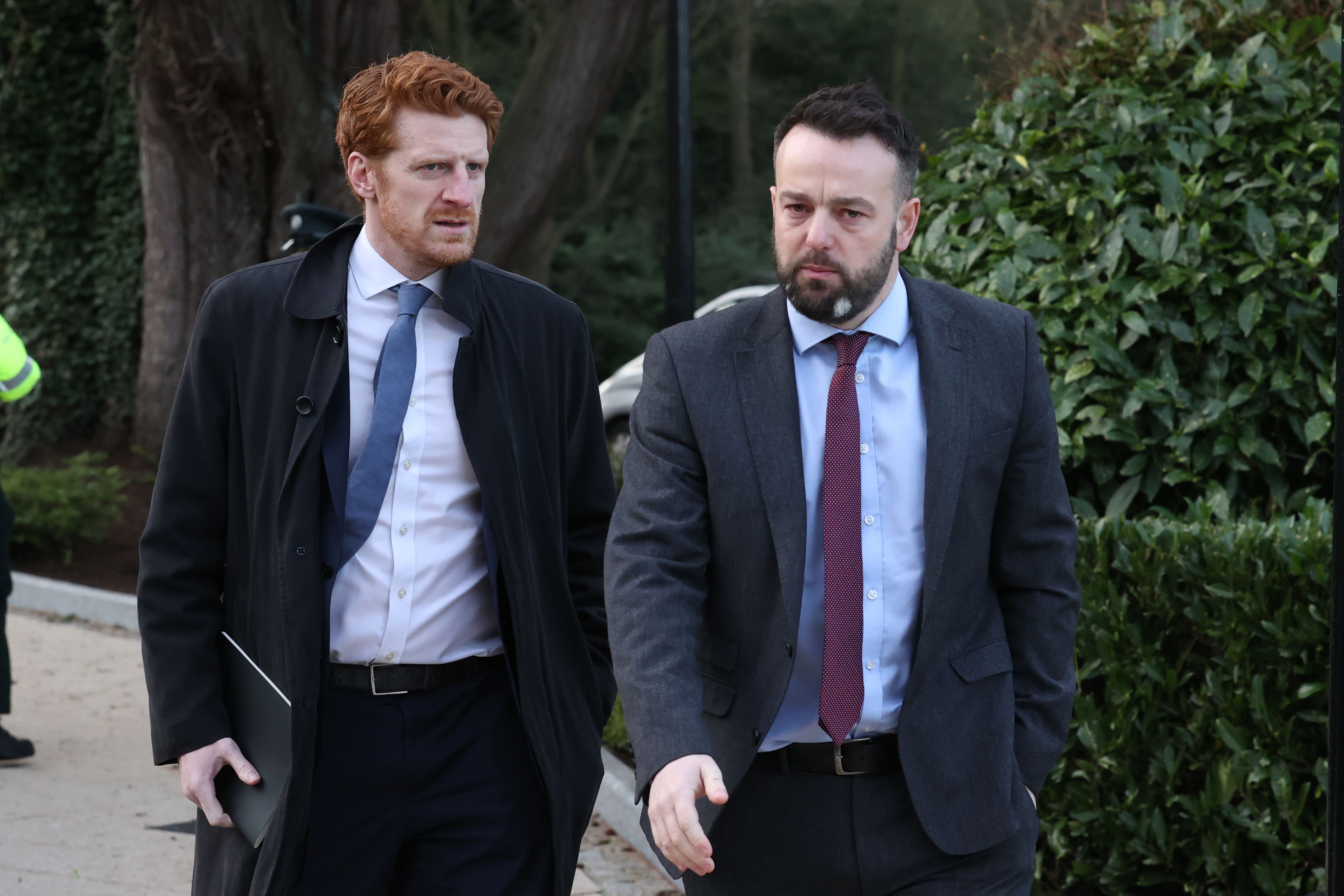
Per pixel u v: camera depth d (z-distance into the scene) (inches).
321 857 103.8
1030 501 99.5
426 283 107.1
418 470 105.3
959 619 97.0
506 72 991.0
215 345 105.1
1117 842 151.6
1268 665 143.5
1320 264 173.6
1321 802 142.5
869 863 96.3
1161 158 183.0
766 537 95.6
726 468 95.9
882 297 97.6
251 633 104.5
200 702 103.4
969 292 186.4
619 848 196.1
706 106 1061.1
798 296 92.8
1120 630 150.2
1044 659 99.8
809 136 91.3
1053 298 179.3
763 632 96.3
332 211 270.2
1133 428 173.3
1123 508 174.4
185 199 514.9
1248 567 144.0
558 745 108.8
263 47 478.9
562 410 114.0
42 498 420.2
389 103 101.3
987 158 194.7
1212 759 147.4
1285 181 176.4
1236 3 191.5
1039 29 229.8
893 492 96.3
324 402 102.7
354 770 103.8
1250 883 146.8
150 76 490.6
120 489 497.7
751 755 95.7
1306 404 174.2
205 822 107.7
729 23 1023.0
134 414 561.3
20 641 333.7
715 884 100.3
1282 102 180.5
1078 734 151.4
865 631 95.3
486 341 107.5
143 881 179.0
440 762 105.0
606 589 97.6
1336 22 189.3
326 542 102.8
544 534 110.4
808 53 1084.5
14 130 559.8
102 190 562.3
